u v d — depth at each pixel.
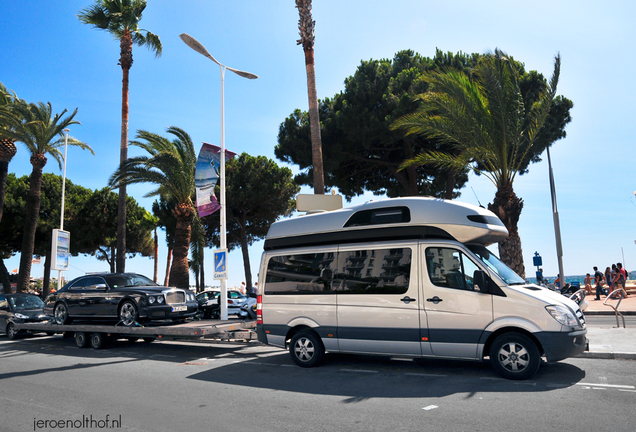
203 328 10.59
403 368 8.23
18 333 16.31
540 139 22.23
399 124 15.23
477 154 14.89
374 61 22.89
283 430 4.93
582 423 4.78
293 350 8.88
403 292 7.66
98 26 26.92
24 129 25.25
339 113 21.92
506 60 14.79
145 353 11.75
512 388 6.34
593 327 12.52
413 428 4.82
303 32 16.62
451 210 7.72
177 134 21.61
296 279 8.91
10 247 36.25
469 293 7.14
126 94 26.55
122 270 24.56
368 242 8.27
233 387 7.25
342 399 6.20
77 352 12.39
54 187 36.16
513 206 14.87
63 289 14.01
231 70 16.09
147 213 42.91
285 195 35.75
